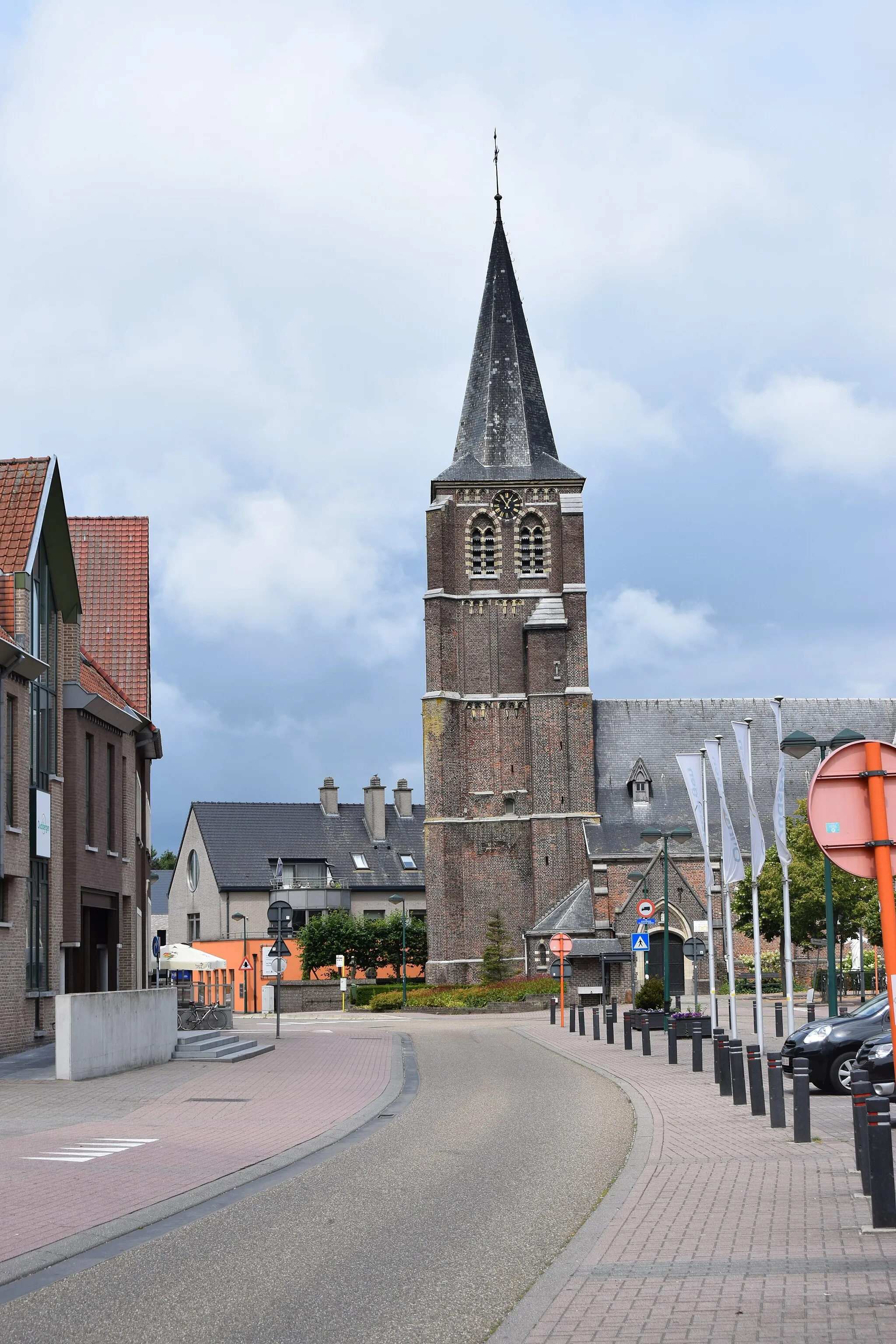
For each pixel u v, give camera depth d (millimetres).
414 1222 12344
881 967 54188
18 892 30859
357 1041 41406
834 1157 15477
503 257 81062
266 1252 11016
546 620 74188
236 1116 21266
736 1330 8273
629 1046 35750
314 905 91562
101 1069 27438
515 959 72375
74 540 48500
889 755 10266
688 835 46250
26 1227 11906
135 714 40750
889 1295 9008
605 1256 10641
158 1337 8383
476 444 77438
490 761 74250
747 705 80812
